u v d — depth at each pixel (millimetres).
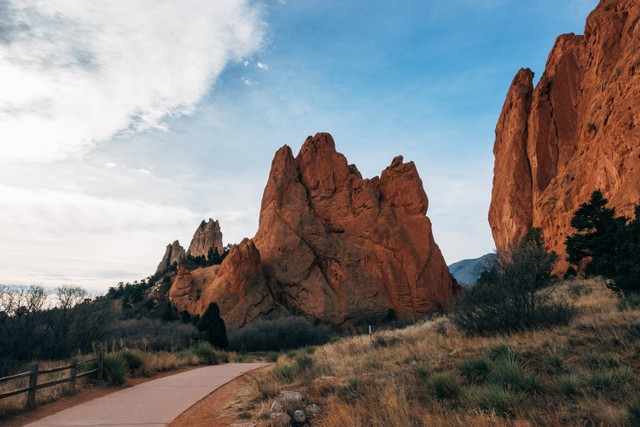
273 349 55438
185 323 65875
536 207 67250
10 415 8695
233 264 76375
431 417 6625
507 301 12969
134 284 129125
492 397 7023
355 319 77000
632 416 5781
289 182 97375
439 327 15727
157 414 8781
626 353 8609
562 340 9992
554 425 6082
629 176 44219
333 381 10328
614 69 58156
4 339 31172
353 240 90188
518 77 92062
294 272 81625
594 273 27375
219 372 17172
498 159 94375
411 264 86000
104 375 13289
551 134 75750
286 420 7602
